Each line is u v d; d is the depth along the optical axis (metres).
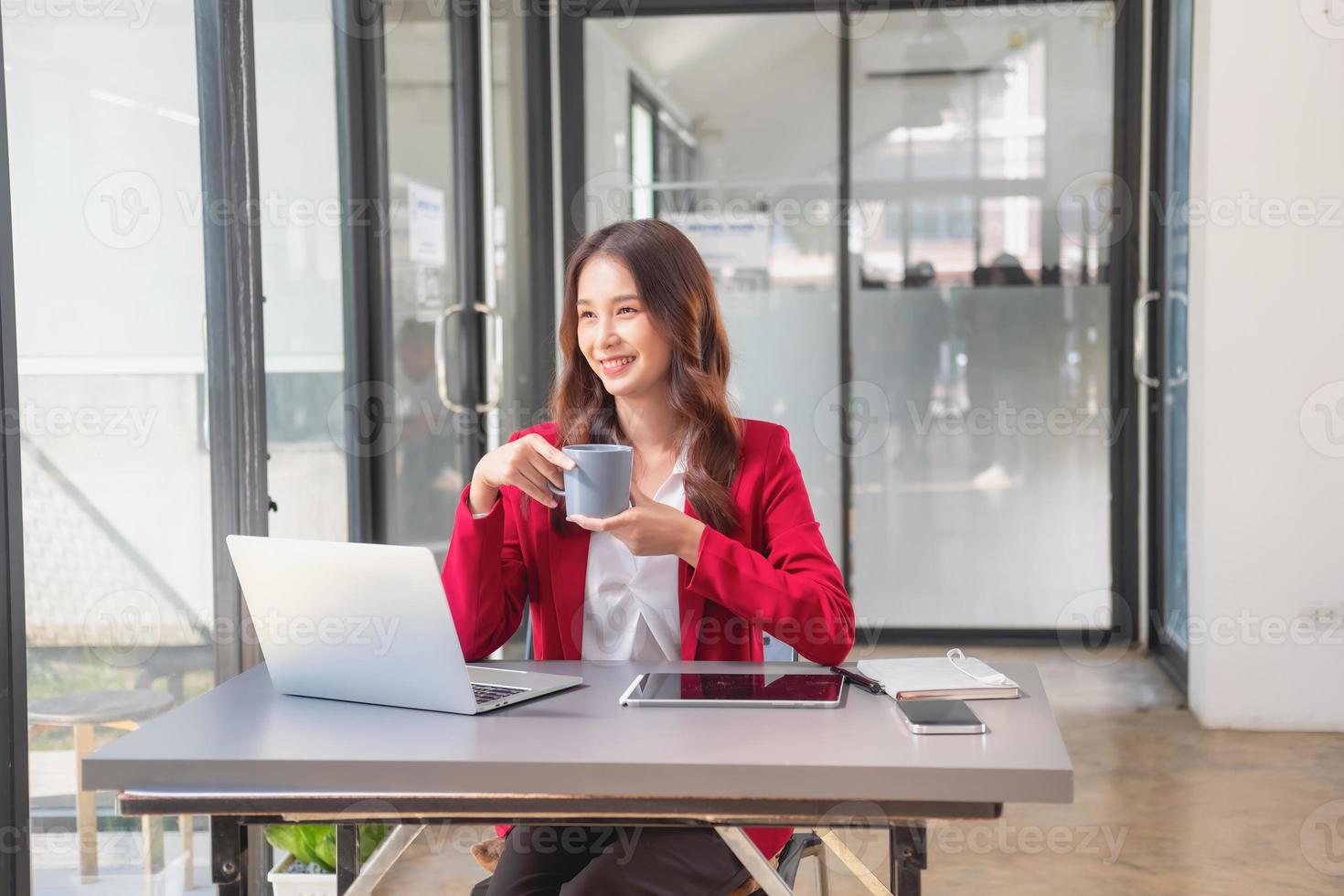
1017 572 5.18
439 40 3.83
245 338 2.43
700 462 1.83
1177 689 4.43
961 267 5.14
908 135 5.14
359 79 3.21
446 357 3.91
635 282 1.79
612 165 5.21
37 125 1.84
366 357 3.27
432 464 3.80
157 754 1.29
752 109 5.19
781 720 1.40
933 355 5.18
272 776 1.27
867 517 5.25
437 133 3.82
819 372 5.24
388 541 3.39
